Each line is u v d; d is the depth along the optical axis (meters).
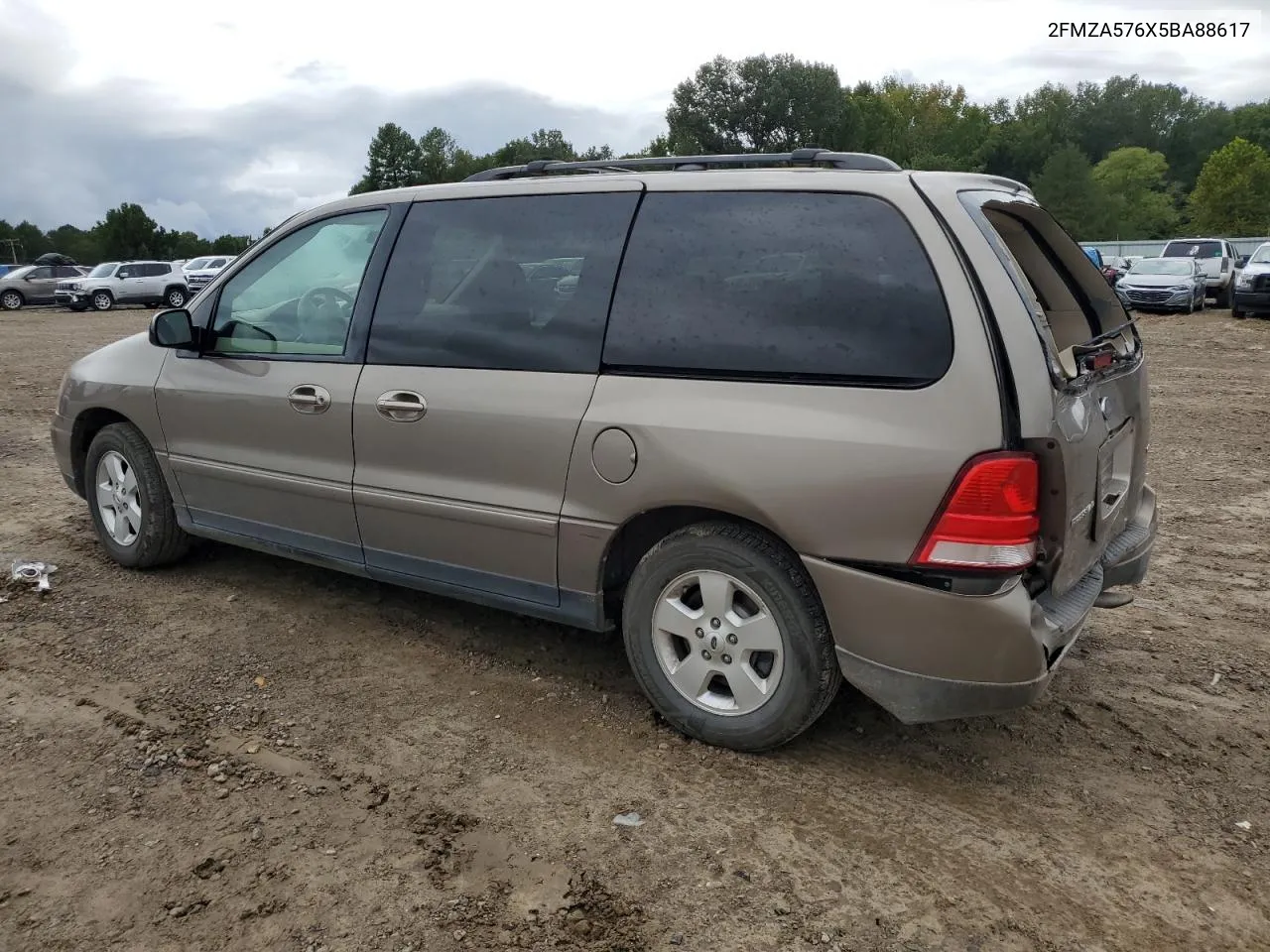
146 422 4.57
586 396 3.24
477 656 3.94
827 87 73.44
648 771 3.12
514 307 3.47
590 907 2.48
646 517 3.27
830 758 3.21
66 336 19.89
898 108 100.94
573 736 3.33
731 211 3.13
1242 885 2.62
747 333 3.00
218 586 4.66
